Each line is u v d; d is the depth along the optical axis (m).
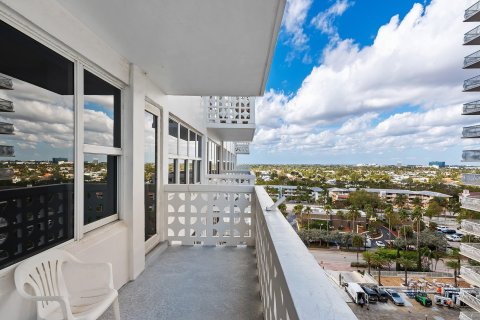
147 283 2.74
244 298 2.45
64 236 1.92
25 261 1.43
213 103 7.80
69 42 1.88
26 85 1.60
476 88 14.70
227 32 2.24
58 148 1.87
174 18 2.00
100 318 2.08
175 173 4.93
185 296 2.47
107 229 2.45
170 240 4.05
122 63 2.71
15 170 1.53
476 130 12.89
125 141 2.83
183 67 3.02
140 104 3.04
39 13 1.59
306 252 1.12
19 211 1.56
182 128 5.40
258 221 2.90
